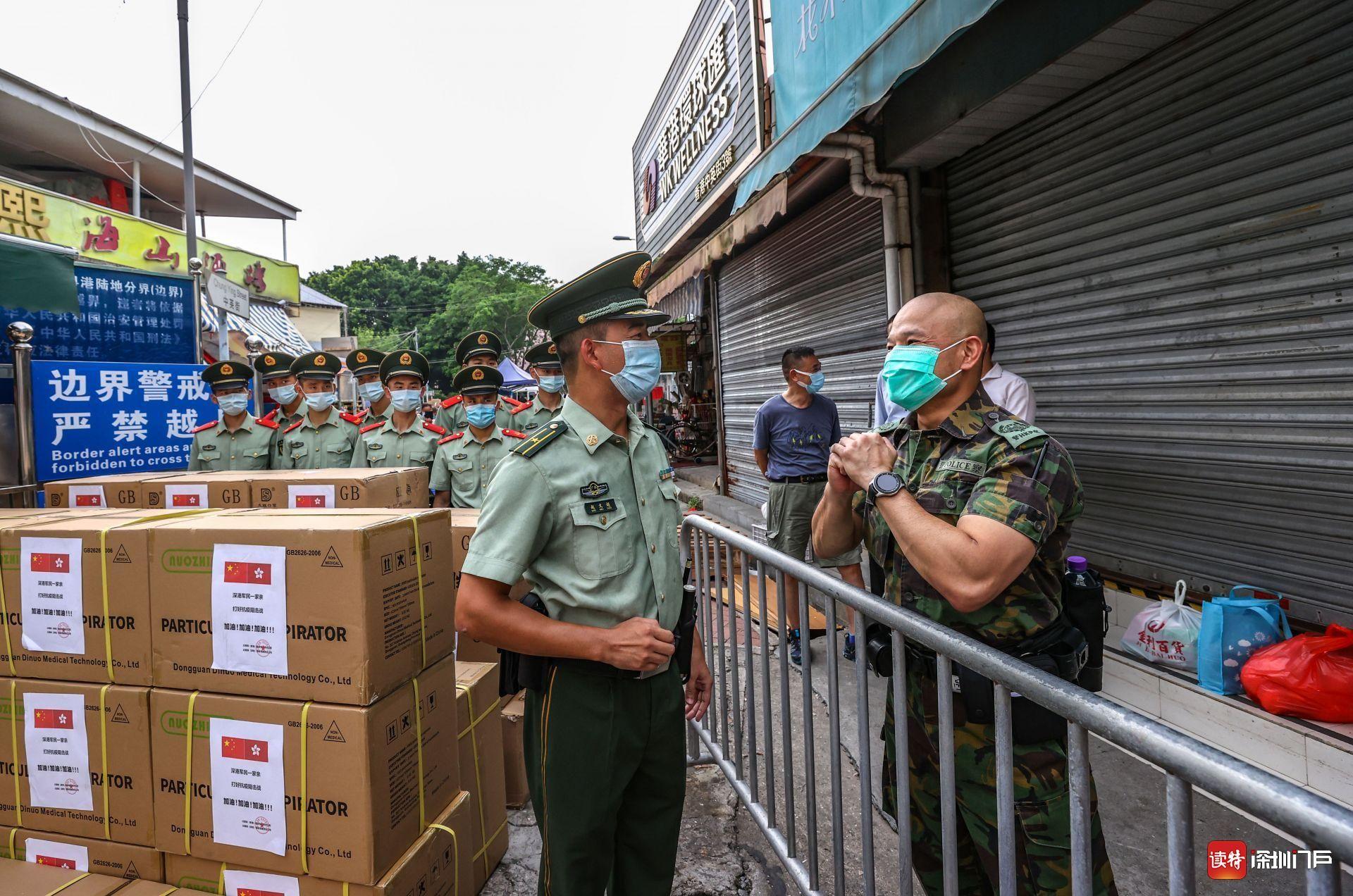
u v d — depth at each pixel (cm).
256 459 530
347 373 1440
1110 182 326
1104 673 310
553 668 165
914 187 440
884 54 293
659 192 962
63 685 196
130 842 192
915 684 162
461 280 5641
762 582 228
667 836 182
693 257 609
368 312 6316
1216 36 275
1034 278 373
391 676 182
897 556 162
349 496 287
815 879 201
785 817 267
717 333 905
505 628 154
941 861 175
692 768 310
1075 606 157
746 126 608
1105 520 339
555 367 571
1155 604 302
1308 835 72
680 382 1534
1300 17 248
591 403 170
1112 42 293
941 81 381
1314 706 235
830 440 438
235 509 216
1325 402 249
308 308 2647
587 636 153
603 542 162
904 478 167
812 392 440
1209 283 284
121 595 190
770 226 688
